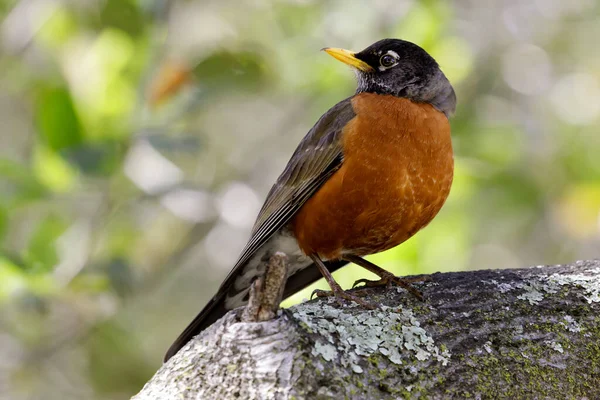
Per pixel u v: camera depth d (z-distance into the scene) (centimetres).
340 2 1310
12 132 1471
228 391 500
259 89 1215
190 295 1452
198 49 1228
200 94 1141
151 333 1401
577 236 1374
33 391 1240
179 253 1295
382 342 539
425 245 1184
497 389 541
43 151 1088
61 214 1130
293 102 1520
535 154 1379
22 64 1310
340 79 1313
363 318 557
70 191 1102
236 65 1179
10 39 1305
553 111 1412
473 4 1466
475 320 572
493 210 1327
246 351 503
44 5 1268
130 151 1123
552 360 561
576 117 1408
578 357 566
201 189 1168
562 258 1402
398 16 1291
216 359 511
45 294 1067
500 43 1437
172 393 515
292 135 1477
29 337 1200
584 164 1362
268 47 1313
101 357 1223
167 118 1131
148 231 1288
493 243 1402
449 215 1246
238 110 1512
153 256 1284
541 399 546
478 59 1403
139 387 1238
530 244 1409
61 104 1059
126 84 1192
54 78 1243
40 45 1286
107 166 1073
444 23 1296
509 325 573
